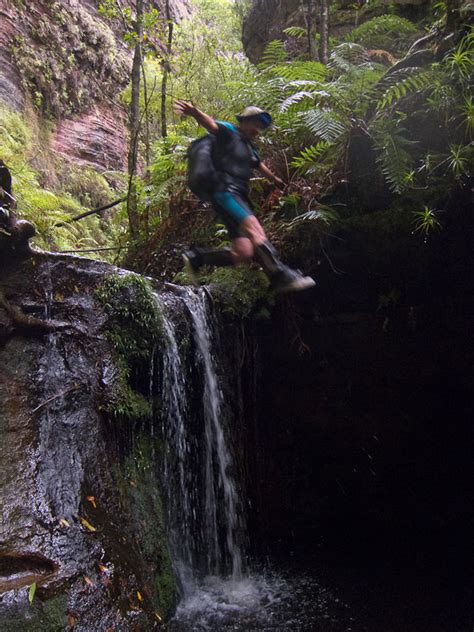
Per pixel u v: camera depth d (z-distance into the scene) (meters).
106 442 3.48
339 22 8.28
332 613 3.86
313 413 5.56
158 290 4.41
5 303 3.54
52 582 2.60
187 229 6.29
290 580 4.49
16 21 13.16
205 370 4.71
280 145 5.68
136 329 3.95
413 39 6.70
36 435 3.23
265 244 3.04
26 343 3.57
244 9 11.92
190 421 4.58
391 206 4.64
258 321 5.40
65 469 3.18
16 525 2.80
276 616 3.81
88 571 2.77
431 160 4.41
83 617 2.57
